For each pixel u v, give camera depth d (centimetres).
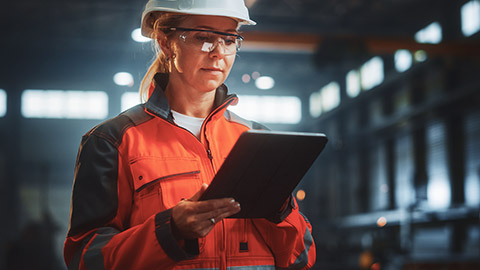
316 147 115
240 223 127
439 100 1933
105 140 125
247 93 3002
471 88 1775
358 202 2516
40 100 2659
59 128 2666
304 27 2333
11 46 2428
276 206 122
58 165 2664
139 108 134
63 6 2273
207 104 138
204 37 127
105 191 123
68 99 2675
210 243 122
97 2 2233
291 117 3048
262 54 2686
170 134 129
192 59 127
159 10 130
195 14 125
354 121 2661
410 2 2148
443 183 1934
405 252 1488
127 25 2453
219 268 122
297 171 118
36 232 1241
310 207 2967
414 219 1847
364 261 1505
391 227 1509
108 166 124
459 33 1938
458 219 1684
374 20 2338
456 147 1888
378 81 2425
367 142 2488
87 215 121
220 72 130
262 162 110
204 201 105
